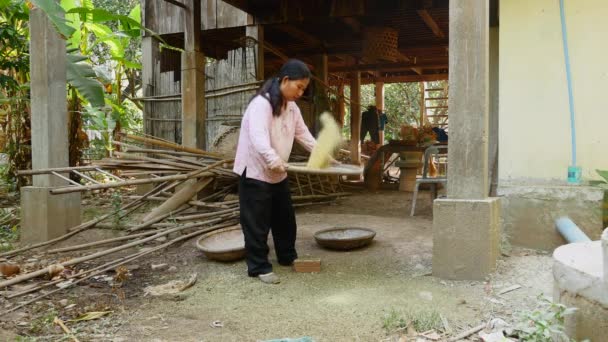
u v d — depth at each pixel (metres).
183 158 6.48
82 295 3.44
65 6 7.62
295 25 9.14
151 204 7.07
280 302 3.23
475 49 3.50
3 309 3.17
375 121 13.16
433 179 6.06
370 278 3.66
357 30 9.52
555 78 4.19
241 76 7.64
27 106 7.84
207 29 8.26
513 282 3.42
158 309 3.16
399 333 2.72
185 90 7.51
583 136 4.13
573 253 2.42
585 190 4.03
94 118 9.48
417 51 11.66
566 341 2.09
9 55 7.60
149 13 8.31
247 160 3.64
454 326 2.77
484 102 3.51
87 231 5.31
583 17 4.07
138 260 4.30
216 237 4.59
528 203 4.23
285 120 3.67
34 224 4.90
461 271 3.54
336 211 6.63
